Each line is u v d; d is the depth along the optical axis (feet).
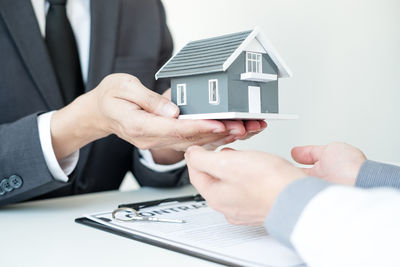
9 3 3.76
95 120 2.81
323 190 1.31
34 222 2.53
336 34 7.22
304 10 7.37
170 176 3.80
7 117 3.83
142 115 2.36
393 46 7.07
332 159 1.90
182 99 2.56
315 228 1.23
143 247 1.89
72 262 1.73
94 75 4.15
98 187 4.47
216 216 2.38
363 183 1.73
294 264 1.51
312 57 7.38
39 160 2.92
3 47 3.80
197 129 2.26
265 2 7.64
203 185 1.77
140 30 4.70
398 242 1.09
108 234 2.16
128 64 4.43
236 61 2.38
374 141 7.30
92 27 4.20
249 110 2.46
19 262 1.76
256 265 1.50
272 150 7.83
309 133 7.47
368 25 7.11
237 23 7.90
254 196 1.53
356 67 7.20
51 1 4.09
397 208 1.15
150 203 2.71
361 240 1.14
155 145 2.56
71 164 3.24
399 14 6.95
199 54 2.57
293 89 7.59
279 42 7.63
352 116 7.27
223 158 1.63
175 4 8.43
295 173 1.51
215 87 2.40
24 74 3.87
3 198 2.97
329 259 1.17
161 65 5.01
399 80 7.13
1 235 2.22
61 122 2.92
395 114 7.23
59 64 4.10
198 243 1.83
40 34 3.86
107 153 4.39
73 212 2.83
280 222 1.35
